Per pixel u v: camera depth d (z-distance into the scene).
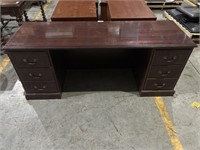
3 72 2.19
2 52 2.46
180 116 1.66
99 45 1.38
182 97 1.85
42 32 1.55
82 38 1.47
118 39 1.46
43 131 1.54
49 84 1.71
